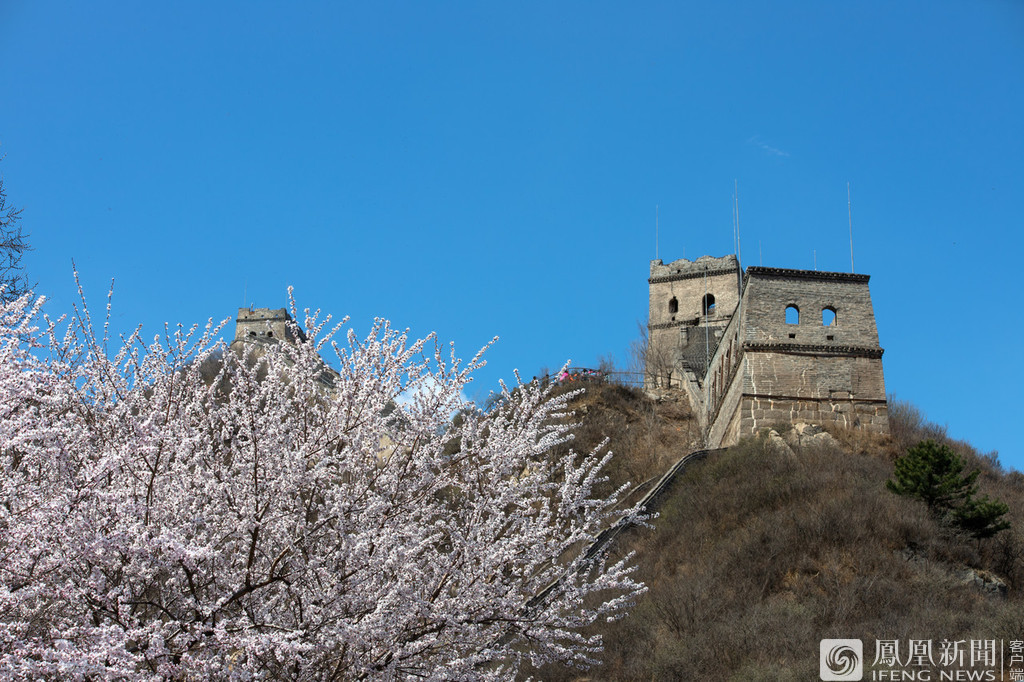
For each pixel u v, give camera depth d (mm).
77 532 7273
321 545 8891
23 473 7793
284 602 8945
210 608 7906
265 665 7965
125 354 9242
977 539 27328
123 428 8125
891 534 26688
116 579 8133
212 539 8648
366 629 8156
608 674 20016
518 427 10141
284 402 9156
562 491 10242
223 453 9086
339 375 9883
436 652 9250
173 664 7539
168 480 8586
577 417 44094
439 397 9578
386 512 9242
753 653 20406
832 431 36188
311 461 9328
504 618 9297
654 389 52375
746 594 24422
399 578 8727
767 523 27969
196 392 9445
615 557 27656
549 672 18953
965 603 23891
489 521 9438
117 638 6918
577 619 9812
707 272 65562
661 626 22219
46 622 7805
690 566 26797
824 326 38000
